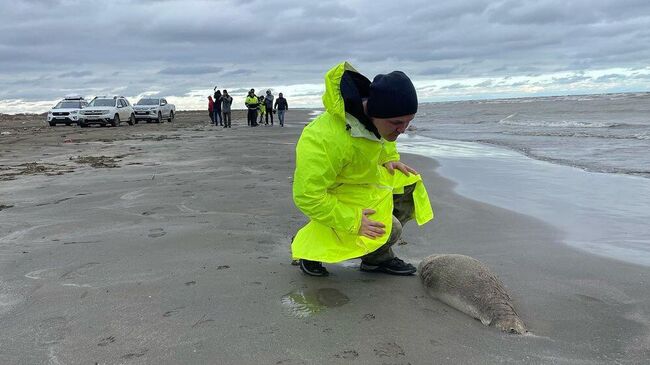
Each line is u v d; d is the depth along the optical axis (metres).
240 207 5.64
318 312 2.95
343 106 2.85
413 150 11.95
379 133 2.97
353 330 2.73
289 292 3.24
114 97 26.47
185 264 3.77
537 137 14.30
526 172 8.21
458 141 14.29
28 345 2.59
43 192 6.80
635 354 2.50
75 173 8.58
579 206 5.74
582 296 3.20
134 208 5.68
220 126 24.75
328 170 2.89
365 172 3.12
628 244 4.30
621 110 27.03
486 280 2.99
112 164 9.75
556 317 2.91
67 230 4.80
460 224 4.98
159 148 13.11
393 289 3.30
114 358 2.46
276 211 5.44
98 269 3.70
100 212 5.51
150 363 2.41
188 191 6.61
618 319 2.87
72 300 3.14
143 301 3.11
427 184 7.28
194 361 2.43
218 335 2.68
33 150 13.12
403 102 2.78
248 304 3.06
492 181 7.46
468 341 2.63
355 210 3.01
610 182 7.16
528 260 3.89
